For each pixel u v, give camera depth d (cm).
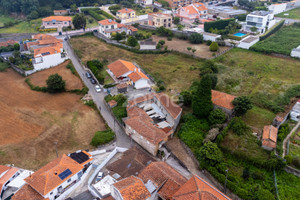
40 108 7556
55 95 8225
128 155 5347
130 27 13225
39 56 9525
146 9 17050
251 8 16750
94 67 9094
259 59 9825
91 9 16462
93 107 7506
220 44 11406
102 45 11950
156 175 4566
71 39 12631
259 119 6209
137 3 18275
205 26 12581
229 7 16950
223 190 4472
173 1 17862
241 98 6088
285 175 4578
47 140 6275
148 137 5506
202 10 14750
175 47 11312
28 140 6284
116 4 17562
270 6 15550
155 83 8431
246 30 12875
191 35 11806
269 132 5316
